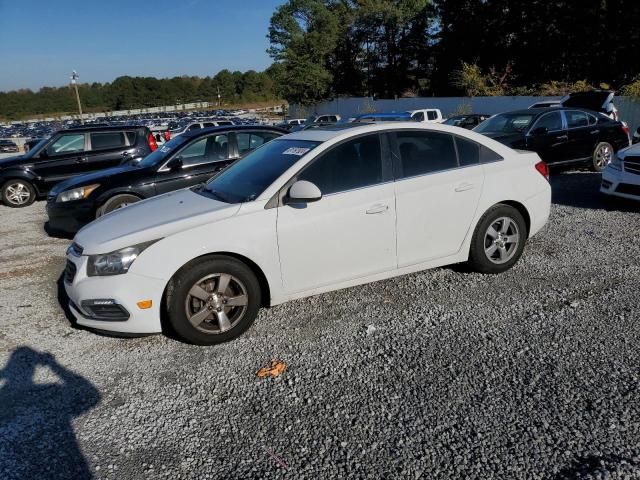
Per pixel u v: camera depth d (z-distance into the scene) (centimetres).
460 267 508
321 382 321
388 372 329
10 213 1000
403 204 424
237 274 374
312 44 4756
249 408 298
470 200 455
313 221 392
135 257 357
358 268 419
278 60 5297
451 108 3300
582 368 321
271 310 432
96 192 681
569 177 1019
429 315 407
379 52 4909
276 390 315
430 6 4569
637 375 310
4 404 313
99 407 306
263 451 262
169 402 308
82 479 247
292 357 354
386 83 4912
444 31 4178
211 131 742
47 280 550
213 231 366
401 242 430
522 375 317
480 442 259
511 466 242
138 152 1112
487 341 362
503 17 3678
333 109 4575
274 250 382
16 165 1054
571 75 3403
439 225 444
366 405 295
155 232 363
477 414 281
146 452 265
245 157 487
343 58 4931
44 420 295
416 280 482
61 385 333
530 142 953
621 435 258
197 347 375
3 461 261
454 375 321
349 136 418
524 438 260
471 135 472
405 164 433
